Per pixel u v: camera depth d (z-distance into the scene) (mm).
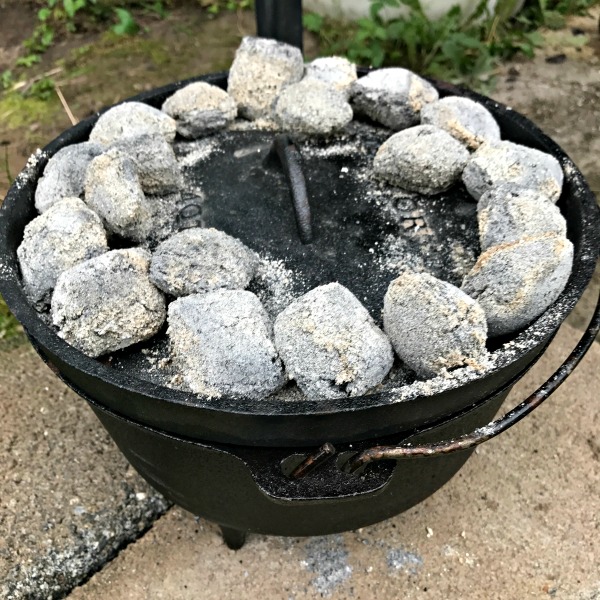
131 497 509
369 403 307
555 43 956
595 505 501
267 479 319
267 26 532
